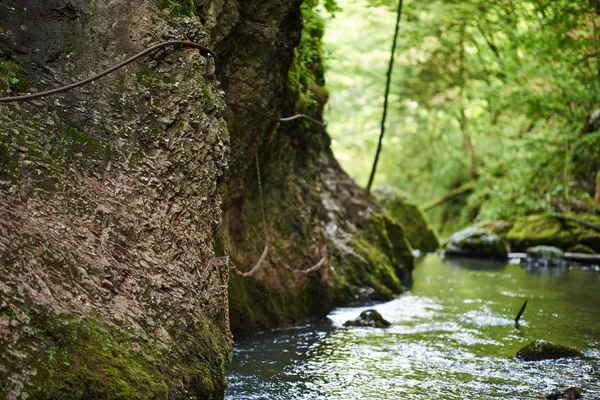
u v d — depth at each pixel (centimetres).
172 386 395
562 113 1825
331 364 657
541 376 620
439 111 2419
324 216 1131
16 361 327
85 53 447
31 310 345
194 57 477
